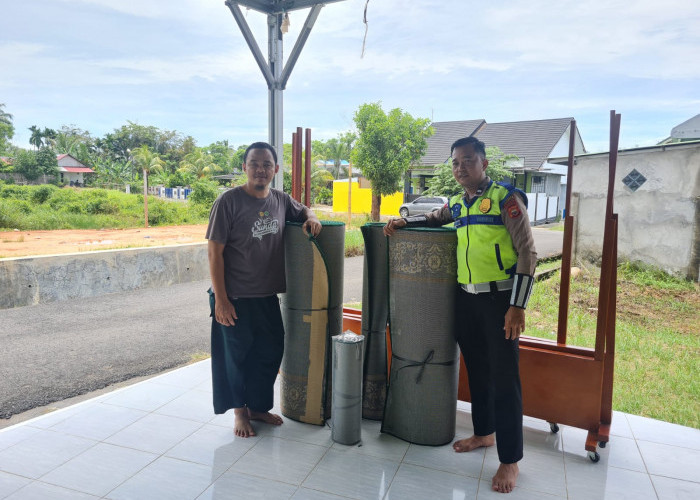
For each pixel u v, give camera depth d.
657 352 4.83
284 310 3.00
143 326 5.97
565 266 2.74
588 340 5.12
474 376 2.61
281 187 4.88
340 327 3.03
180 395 3.36
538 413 2.82
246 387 2.86
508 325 2.24
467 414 3.18
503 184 2.31
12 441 2.69
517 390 2.34
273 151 2.68
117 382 4.11
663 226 9.22
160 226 21.58
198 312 6.75
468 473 2.45
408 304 2.63
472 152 2.32
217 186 31.34
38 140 66.44
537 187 26.39
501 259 2.30
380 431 2.88
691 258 8.95
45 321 6.21
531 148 25.58
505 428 2.31
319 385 2.94
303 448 2.67
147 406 3.18
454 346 2.66
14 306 7.04
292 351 2.98
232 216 2.61
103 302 7.40
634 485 2.36
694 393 3.86
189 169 50.00
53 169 46.06
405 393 2.71
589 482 2.38
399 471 2.45
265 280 2.73
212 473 2.41
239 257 2.66
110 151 66.38
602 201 9.80
